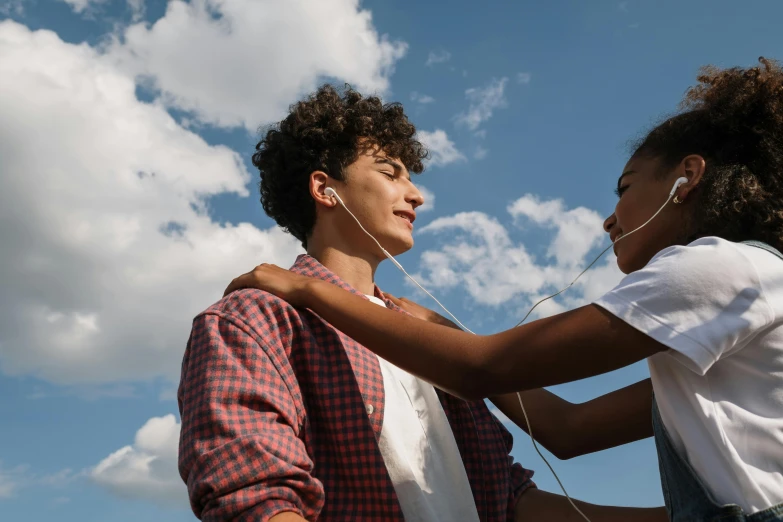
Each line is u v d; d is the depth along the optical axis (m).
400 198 2.08
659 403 1.44
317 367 1.67
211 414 1.48
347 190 2.08
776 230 1.50
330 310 1.63
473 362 1.44
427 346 1.49
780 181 1.53
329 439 1.64
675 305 1.35
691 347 1.31
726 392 1.36
